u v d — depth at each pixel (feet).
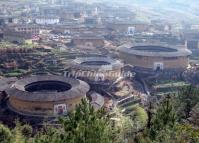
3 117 393.50
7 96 445.78
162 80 602.03
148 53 643.04
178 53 647.15
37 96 398.01
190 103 276.00
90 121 169.27
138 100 485.97
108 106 434.30
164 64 643.86
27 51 632.79
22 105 402.11
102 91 506.48
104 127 170.50
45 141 178.09
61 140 166.50
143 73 629.10
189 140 179.63
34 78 461.78
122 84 546.26
